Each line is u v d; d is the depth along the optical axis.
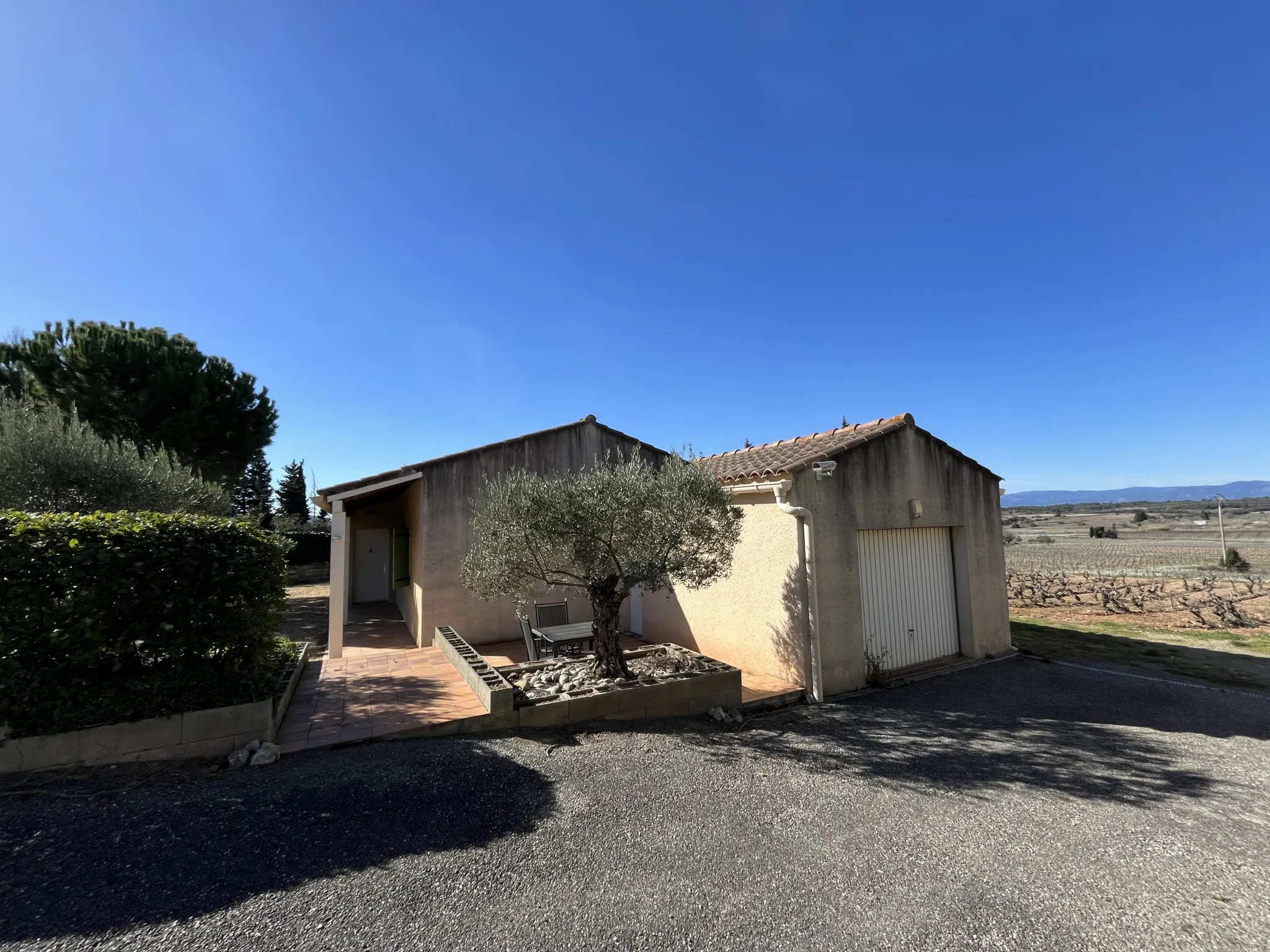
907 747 5.54
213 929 2.70
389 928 2.76
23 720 4.09
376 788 4.17
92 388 13.20
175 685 4.53
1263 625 12.86
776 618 7.88
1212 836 3.81
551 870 3.28
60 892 2.90
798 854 3.50
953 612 9.39
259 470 36.00
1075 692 7.66
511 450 10.45
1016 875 3.31
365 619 13.20
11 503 7.39
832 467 7.56
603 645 6.62
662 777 4.63
